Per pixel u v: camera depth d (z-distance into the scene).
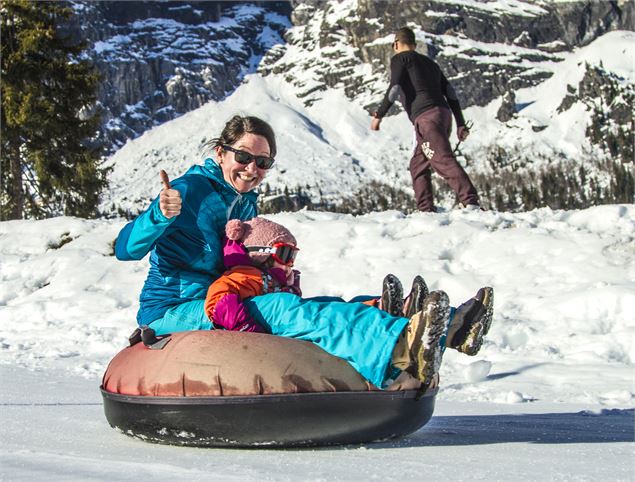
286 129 167.62
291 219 10.13
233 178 3.40
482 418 3.94
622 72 160.62
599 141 150.12
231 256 3.23
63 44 30.88
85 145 30.36
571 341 6.78
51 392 4.50
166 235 3.30
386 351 2.94
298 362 2.97
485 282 8.25
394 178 149.88
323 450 2.98
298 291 3.40
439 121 9.88
